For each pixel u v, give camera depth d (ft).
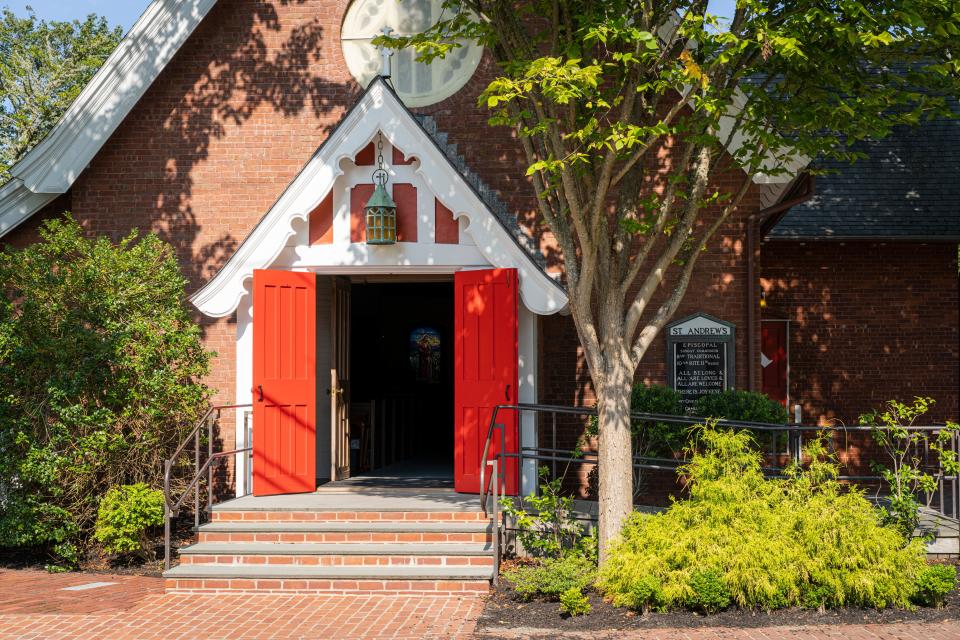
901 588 28.99
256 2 47.57
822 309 56.18
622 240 33.24
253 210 47.24
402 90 47.44
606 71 32.63
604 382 32.37
